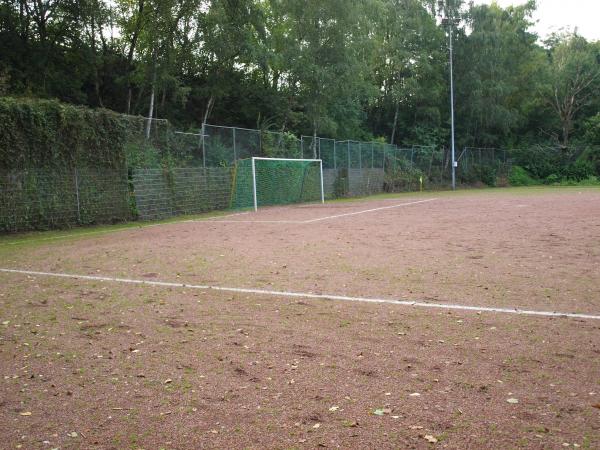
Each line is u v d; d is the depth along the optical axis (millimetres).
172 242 12859
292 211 23344
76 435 3244
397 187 41438
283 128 34875
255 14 28094
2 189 16109
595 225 14773
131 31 27344
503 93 50469
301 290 7180
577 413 3461
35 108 17062
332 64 34719
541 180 54656
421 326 5414
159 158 21703
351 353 4633
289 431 3256
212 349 4801
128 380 4105
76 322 5750
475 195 34875
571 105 59406
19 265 9820
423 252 10422
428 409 3529
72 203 18047
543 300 6430
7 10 23750
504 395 3740
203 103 32500
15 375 4234
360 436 3182
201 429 3301
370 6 36125
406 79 46812
